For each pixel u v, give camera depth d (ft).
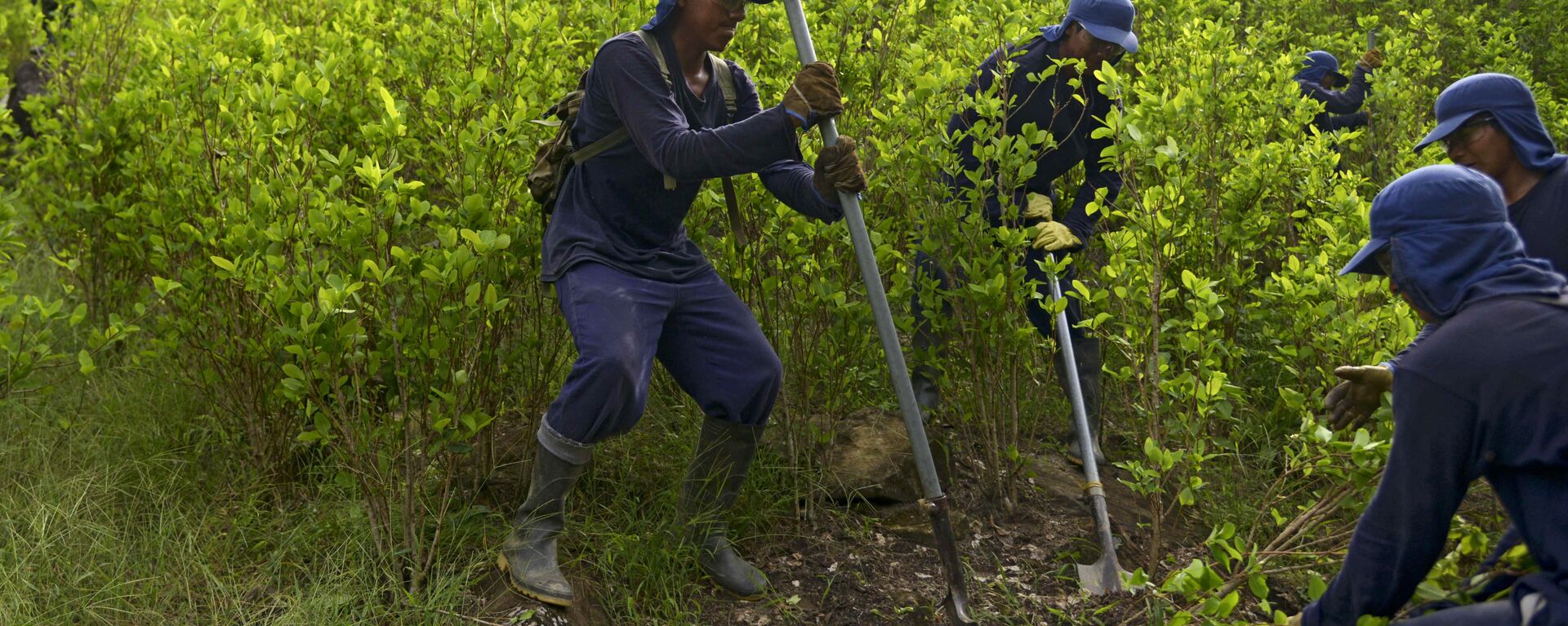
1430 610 6.90
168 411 12.48
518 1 13.09
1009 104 11.64
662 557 10.31
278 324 10.02
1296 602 10.41
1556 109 18.28
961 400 12.60
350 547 10.10
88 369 10.89
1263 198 14.30
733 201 10.33
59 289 15.48
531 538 9.61
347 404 10.75
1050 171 12.41
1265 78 15.05
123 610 9.45
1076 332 12.65
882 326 9.57
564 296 9.39
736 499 11.30
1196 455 9.62
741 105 9.96
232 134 11.73
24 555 9.79
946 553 9.86
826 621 10.19
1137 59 16.87
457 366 10.22
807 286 11.50
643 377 9.15
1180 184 10.58
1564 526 5.92
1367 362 10.08
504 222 10.80
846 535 11.35
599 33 13.47
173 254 12.32
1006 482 12.10
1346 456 8.98
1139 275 10.77
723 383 9.78
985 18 13.38
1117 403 14.19
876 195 12.66
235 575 10.09
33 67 20.62
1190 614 8.09
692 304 9.80
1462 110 8.85
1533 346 5.90
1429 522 6.29
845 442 12.26
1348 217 11.52
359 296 10.20
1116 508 11.98
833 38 13.19
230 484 11.48
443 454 10.32
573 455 9.26
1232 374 13.03
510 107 11.50
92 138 14.23
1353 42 21.29
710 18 9.04
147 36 14.08
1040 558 11.16
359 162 12.28
